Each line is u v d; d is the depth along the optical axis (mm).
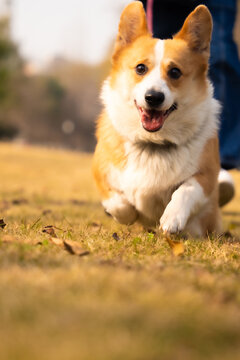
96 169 4578
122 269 2656
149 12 6008
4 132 62281
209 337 1751
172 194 4352
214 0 6031
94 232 4168
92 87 85625
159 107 4070
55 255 2973
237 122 6266
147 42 4398
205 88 4469
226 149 6242
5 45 46531
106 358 1528
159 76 4188
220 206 5797
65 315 1897
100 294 2188
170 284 2396
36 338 1678
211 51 6023
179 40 4457
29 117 76438
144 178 4301
